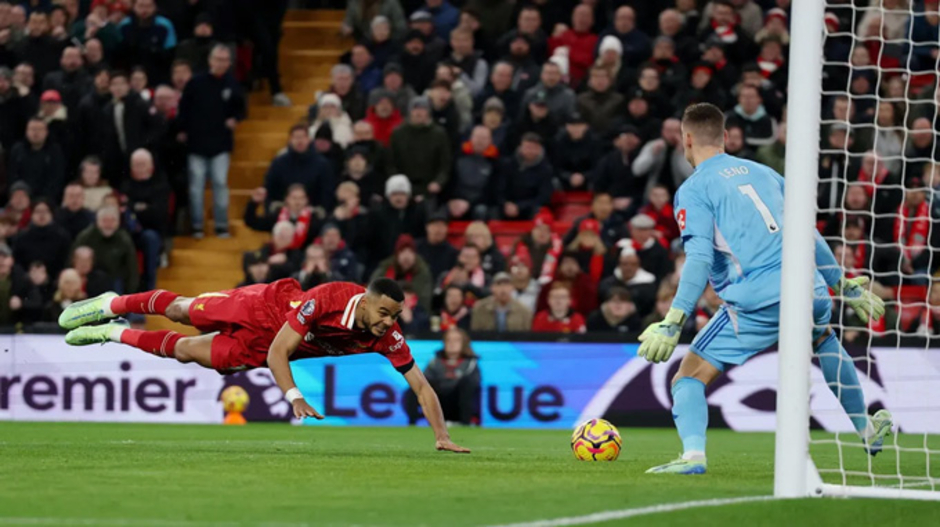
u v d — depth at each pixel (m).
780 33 61.53
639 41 62.78
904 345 50.88
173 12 68.00
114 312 33.44
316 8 76.81
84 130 61.97
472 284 54.53
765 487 23.75
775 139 58.19
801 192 22.62
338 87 64.00
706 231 26.16
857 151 55.56
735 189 26.38
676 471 26.42
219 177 62.56
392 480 23.83
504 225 59.25
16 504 20.06
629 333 51.78
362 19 69.12
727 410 51.25
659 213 56.47
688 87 60.28
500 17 65.31
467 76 63.16
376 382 52.34
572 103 60.81
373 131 62.06
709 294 52.06
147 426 49.09
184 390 52.56
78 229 58.56
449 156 59.81
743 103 58.00
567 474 25.73
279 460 28.73
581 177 59.81
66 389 52.81
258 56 68.81
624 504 20.47
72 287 54.97
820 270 28.50
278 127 68.88
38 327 53.00
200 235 63.16
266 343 31.09
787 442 22.31
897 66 59.66
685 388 26.92
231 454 31.02
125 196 59.88
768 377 51.16
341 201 58.41
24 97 63.50
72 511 19.30
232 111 62.78
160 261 61.59
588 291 54.06
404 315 53.97
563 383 51.91
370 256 58.34
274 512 19.25
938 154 55.62
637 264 53.31
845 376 28.19
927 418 50.56
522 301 54.22
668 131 58.12
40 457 29.52
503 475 25.16
